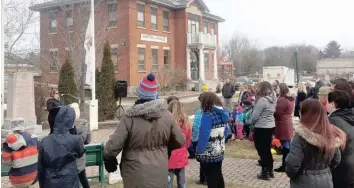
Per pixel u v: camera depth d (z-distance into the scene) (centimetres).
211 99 557
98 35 2609
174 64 4025
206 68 4422
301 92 1372
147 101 398
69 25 2808
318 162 384
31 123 1267
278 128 780
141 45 3459
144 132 383
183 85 3766
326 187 386
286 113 774
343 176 432
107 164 399
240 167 870
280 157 962
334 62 9962
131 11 3319
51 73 2745
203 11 4434
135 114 384
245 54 9600
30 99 1298
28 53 2341
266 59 11281
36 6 2688
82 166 581
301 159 384
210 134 557
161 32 3791
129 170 385
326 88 666
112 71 1773
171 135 407
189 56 4034
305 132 380
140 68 3469
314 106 386
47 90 1645
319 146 375
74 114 460
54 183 435
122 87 1788
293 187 399
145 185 378
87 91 2123
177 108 623
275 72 3136
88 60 1498
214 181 564
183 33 4022
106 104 1741
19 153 531
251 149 1077
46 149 436
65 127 449
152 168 382
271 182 735
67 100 1753
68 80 1775
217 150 559
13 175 539
